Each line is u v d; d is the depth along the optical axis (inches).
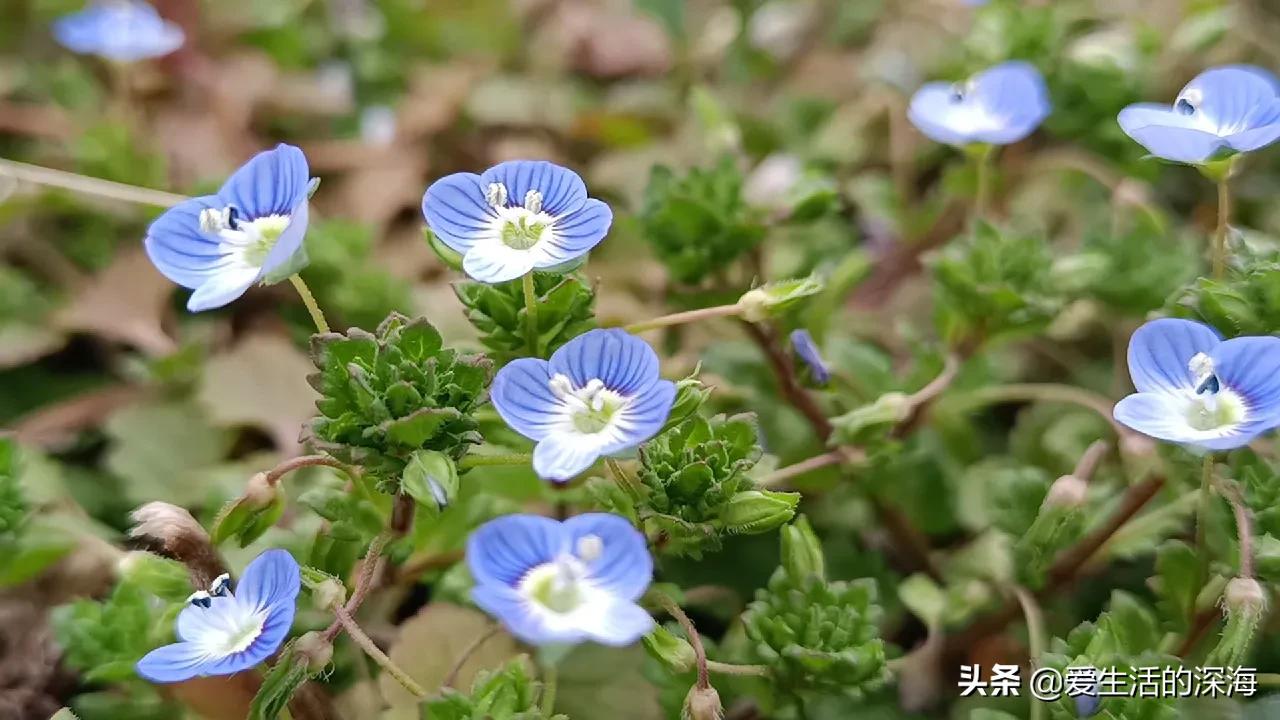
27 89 7.8
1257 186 7.1
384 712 4.9
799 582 4.7
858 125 7.5
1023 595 5.1
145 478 5.8
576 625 4.0
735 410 5.6
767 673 4.7
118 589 4.8
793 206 5.6
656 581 4.9
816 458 5.2
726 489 4.4
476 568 4.0
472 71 7.9
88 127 6.9
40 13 8.0
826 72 8.2
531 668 4.7
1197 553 4.8
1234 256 4.8
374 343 4.4
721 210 5.6
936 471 5.7
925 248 6.7
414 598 5.4
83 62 8.0
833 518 5.6
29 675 5.3
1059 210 6.9
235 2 8.1
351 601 4.4
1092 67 6.3
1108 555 5.2
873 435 5.1
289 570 4.2
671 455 4.5
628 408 4.4
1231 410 4.5
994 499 5.2
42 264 6.8
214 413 6.0
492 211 4.6
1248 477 4.7
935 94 6.0
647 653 4.9
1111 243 5.9
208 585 4.6
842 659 4.6
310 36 8.5
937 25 8.2
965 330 5.5
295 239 4.4
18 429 5.9
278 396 6.0
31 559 5.0
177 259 4.7
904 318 6.3
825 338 5.8
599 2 8.5
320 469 5.5
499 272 4.4
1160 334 4.5
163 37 6.9
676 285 5.8
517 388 4.3
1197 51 6.9
